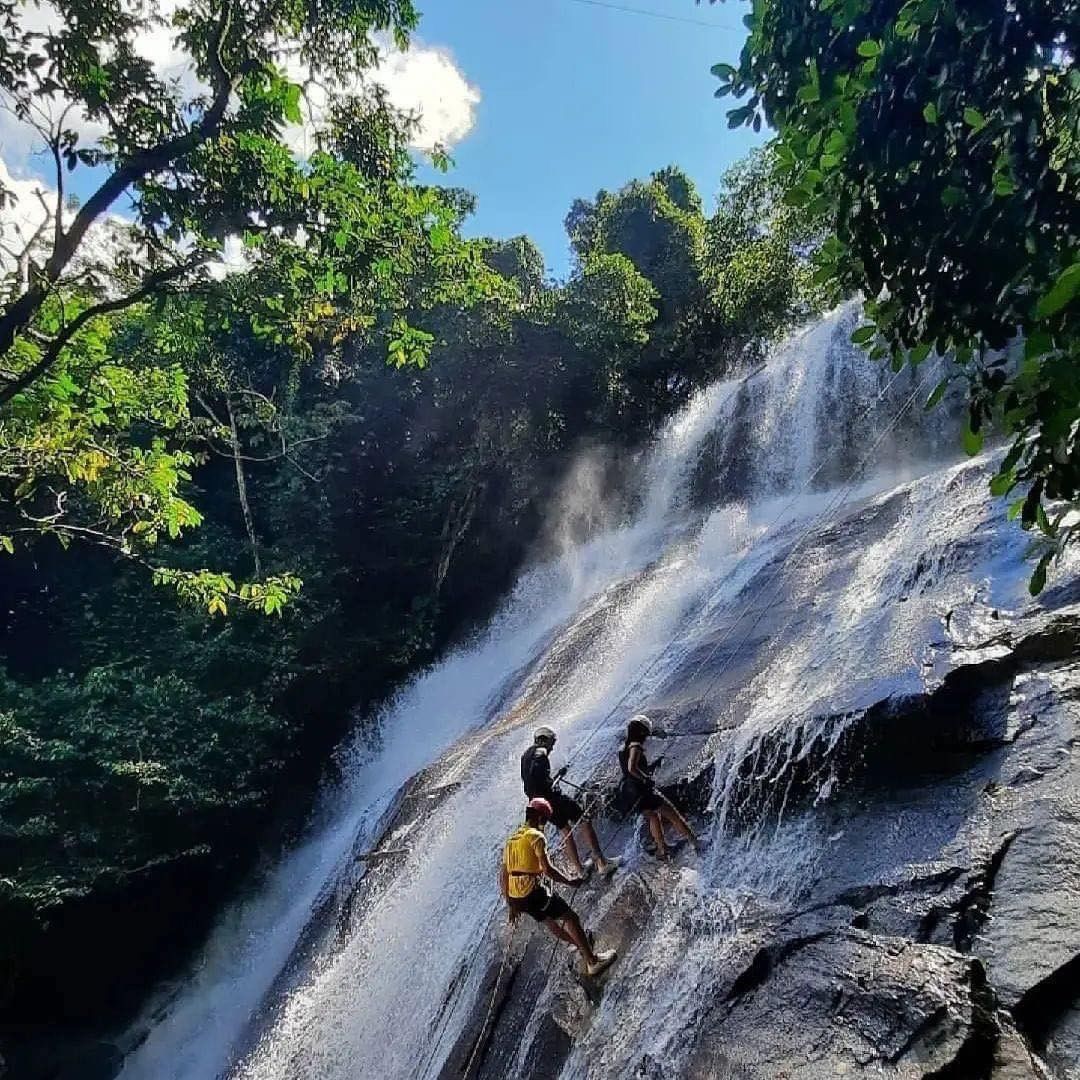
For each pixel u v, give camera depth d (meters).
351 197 10.77
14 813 14.77
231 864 17.59
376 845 12.98
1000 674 6.88
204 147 10.08
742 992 5.50
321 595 20.73
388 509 23.56
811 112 3.92
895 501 12.31
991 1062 4.19
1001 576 8.51
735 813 7.84
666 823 8.48
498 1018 7.71
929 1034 4.37
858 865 6.28
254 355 24.02
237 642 19.12
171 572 12.67
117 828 15.41
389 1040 9.24
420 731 19.52
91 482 11.30
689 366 28.56
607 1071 6.00
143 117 9.85
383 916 11.02
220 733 17.25
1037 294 3.33
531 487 24.88
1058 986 4.55
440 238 11.78
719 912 6.53
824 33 4.02
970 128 3.42
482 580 24.02
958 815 6.13
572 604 20.61
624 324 24.78
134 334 18.41
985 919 5.19
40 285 9.34
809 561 12.17
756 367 26.14
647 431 26.25
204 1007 15.89
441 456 24.89
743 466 20.58
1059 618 7.03
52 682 17.34
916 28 3.39
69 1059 15.06
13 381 9.61
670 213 32.28
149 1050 15.59
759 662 10.07
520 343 23.92
